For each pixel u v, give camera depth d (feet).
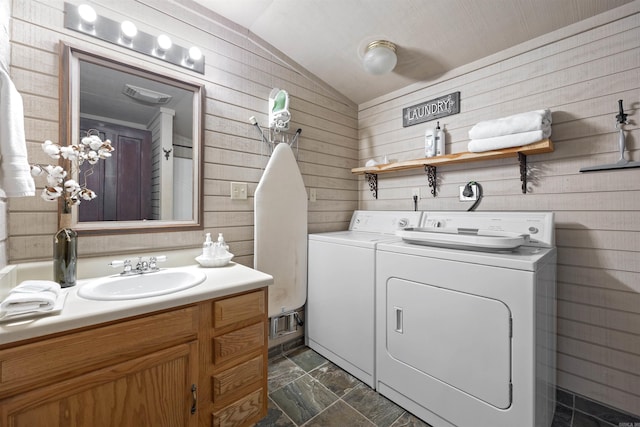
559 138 5.19
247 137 6.22
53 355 2.67
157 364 3.29
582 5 4.66
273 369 6.18
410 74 7.09
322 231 7.82
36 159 3.89
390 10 5.31
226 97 5.88
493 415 3.81
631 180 4.51
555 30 5.22
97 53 4.34
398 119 7.80
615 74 4.65
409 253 4.82
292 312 6.77
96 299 3.22
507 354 3.69
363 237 6.48
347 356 6.02
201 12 5.56
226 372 3.90
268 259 6.30
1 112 2.80
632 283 4.50
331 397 5.26
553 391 4.72
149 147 4.90
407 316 4.84
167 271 4.65
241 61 6.13
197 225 5.41
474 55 6.14
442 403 4.35
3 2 3.46
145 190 4.86
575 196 5.01
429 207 7.08
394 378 5.06
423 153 7.25
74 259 3.75
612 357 4.65
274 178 6.39
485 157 5.68
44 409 2.63
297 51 6.81
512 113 5.76
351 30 5.95
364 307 5.62
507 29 5.34
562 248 5.12
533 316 3.49
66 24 4.13
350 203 8.56
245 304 4.11
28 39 3.84
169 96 5.13
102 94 4.44
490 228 5.50
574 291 5.00
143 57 4.85
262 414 4.31
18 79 3.76
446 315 4.30
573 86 5.05
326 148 7.91
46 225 3.98
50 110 4.00
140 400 3.18
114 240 4.55
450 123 6.72
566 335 5.07
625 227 4.55
